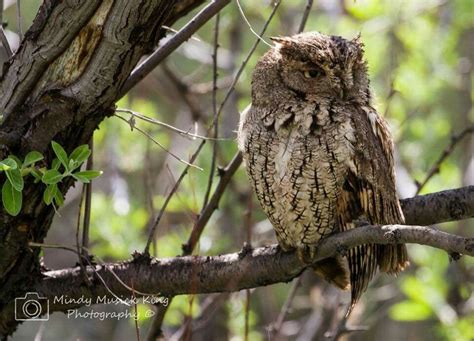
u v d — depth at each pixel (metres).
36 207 7.93
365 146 8.70
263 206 9.05
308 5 9.55
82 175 7.42
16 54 7.64
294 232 8.73
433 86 15.59
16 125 7.65
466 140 16.31
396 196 8.88
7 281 8.42
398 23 15.38
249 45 17.39
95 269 8.55
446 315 13.34
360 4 15.05
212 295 13.02
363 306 13.45
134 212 14.28
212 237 14.33
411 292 13.34
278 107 8.89
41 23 7.41
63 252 17.55
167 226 13.67
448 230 16.17
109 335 17.20
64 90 7.55
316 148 8.57
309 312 17.72
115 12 7.18
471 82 17.28
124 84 7.77
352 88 9.05
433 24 16.12
